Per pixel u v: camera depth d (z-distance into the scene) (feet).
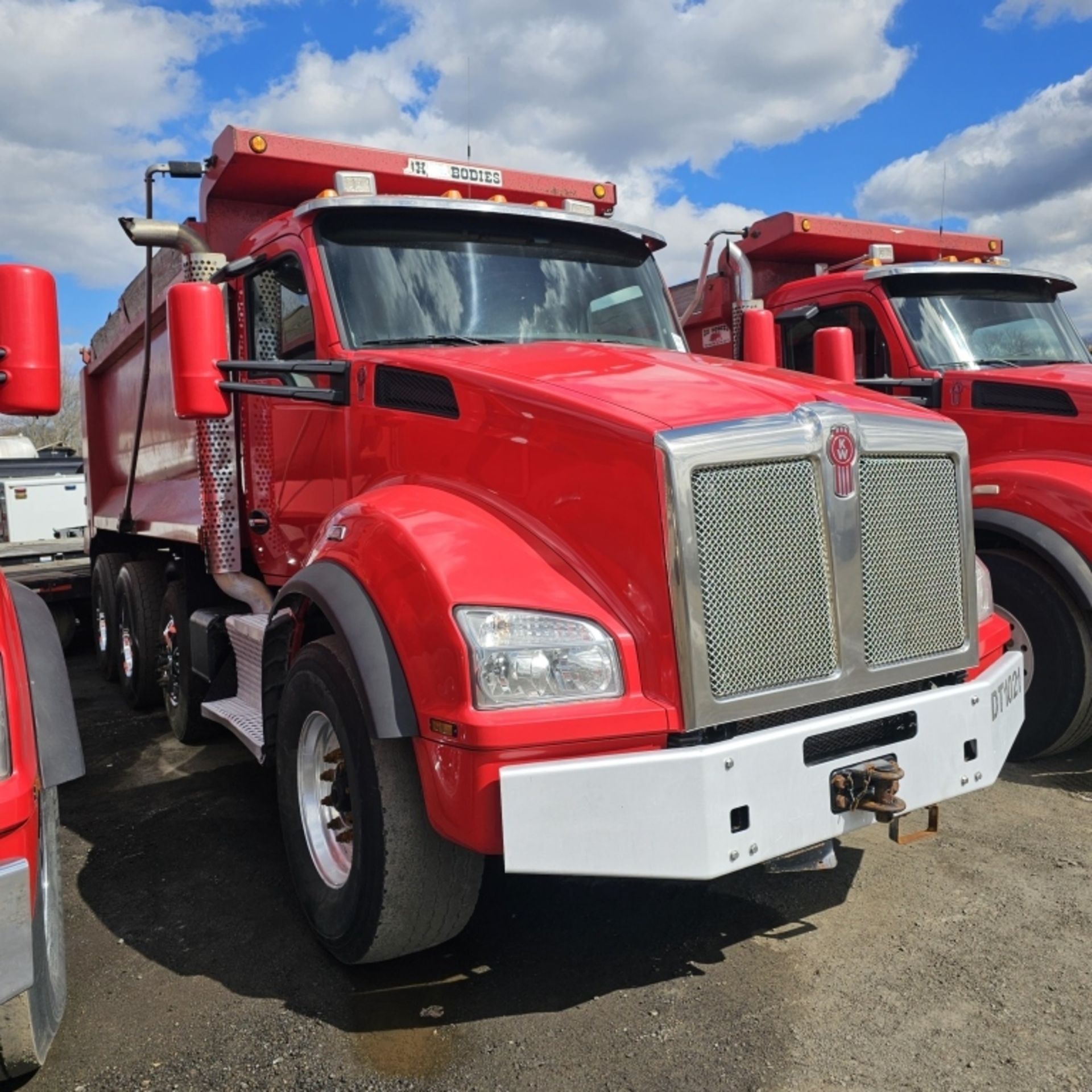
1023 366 19.31
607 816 8.47
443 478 11.09
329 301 13.24
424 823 9.52
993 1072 8.54
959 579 10.96
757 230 24.22
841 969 10.34
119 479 25.45
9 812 6.99
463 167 17.01
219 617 16.96
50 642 10.29
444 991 10.14
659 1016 9.55
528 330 13.91
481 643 8.61
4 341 9.32
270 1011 9.81
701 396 9.87
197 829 15.05
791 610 9.44
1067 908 11.55
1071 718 16.12
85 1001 10.11
